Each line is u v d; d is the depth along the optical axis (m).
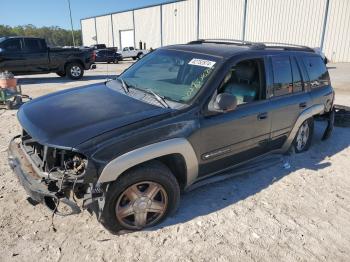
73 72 14.11
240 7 30.50
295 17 26.66
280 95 4.23
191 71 3.58
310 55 5.02
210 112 3.29
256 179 4.25
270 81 4.02
